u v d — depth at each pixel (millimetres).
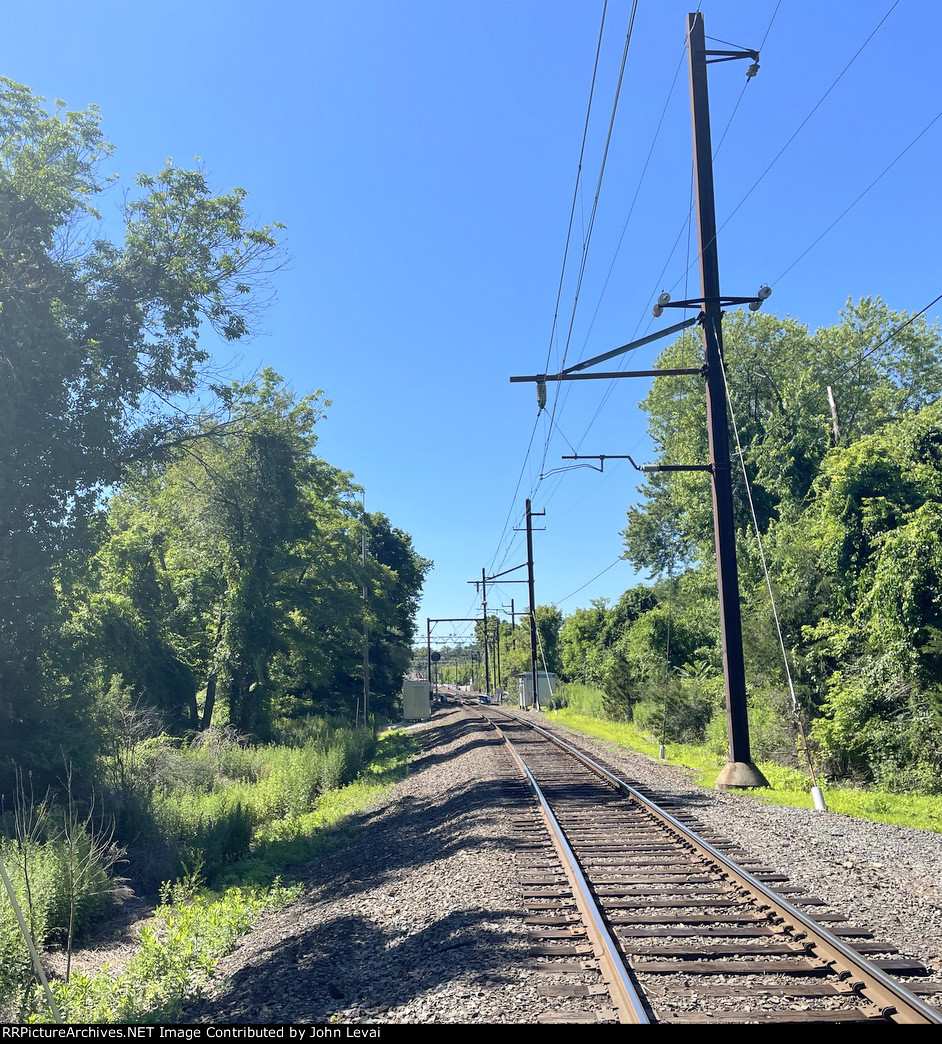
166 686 29125
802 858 9516
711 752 24656
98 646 20219
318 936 8031
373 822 16328
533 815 13094
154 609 29281
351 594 38688
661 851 10148
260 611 31938
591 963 5984
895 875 8688
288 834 15625
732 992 5355
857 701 20391
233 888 11297
